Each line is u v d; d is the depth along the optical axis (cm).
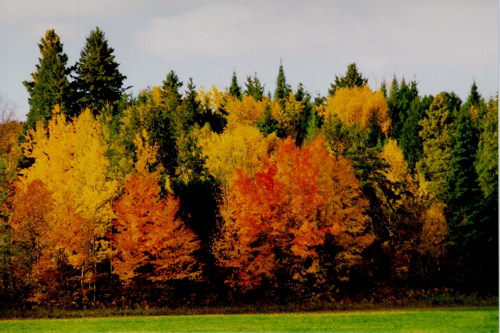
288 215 5169
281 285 5072
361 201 5275
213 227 5400
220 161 5856
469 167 5525
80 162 5184
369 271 5275
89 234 4806
